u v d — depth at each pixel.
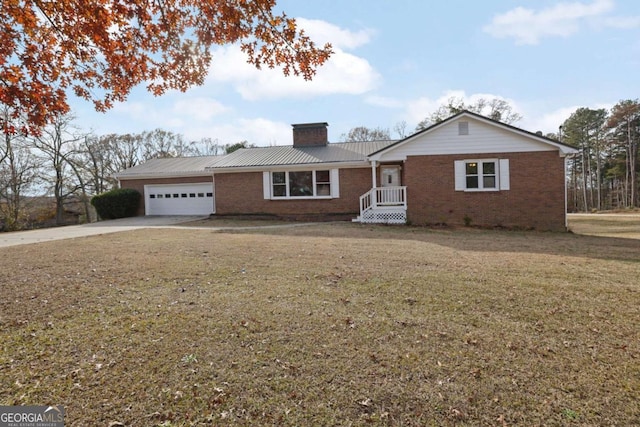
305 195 17.81
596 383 2.72
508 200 14.33
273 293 4.89
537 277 5.64
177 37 4.62
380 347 3.33
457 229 13.65
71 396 2.63
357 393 2.65
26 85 4.18
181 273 6.01
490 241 10.02
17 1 3.78
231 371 2.95
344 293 4.88
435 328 3.74
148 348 3.33
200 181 20.56
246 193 18.41
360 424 2.33
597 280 5.45
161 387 2.73
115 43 4.39
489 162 14.47
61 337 3.56
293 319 3.98
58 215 29.31
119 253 7.89
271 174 18.09
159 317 4.04
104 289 5.10
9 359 3.15
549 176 13.99
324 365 3.03
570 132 46.53
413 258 7.24
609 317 3.98
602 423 2.29
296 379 2.83
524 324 3.82
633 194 39.34
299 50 4.66
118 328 3.76
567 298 4.62
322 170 17.67
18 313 4.19
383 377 2.85
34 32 4.09
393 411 2.45
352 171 17.39
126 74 4.73
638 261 6.89
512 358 3.12
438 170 14.84
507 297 4.67
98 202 20.06
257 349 3.31
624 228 15.16
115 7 4.06
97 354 3.23
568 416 2.36
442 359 3.11
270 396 2.62
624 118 40.38
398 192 15.69
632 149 39.91
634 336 3.50
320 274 5.90
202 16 4.40
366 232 12.20
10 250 8.49
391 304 4.44
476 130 14.51
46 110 4.39
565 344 3.36
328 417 2.40
